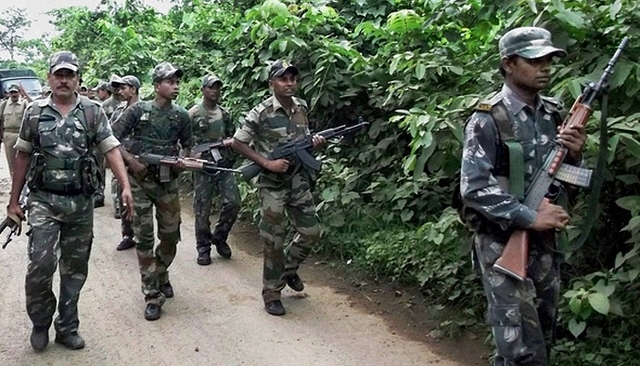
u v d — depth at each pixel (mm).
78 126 3955
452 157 4332
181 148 5172
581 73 3811
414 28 5668
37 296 3988
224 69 8117
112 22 14742
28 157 3990
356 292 5090
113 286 5414
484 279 2828
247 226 7262
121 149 4684
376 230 5898
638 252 3463
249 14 6898
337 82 6410
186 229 7398
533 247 2791
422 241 5094
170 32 13297
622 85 3662
